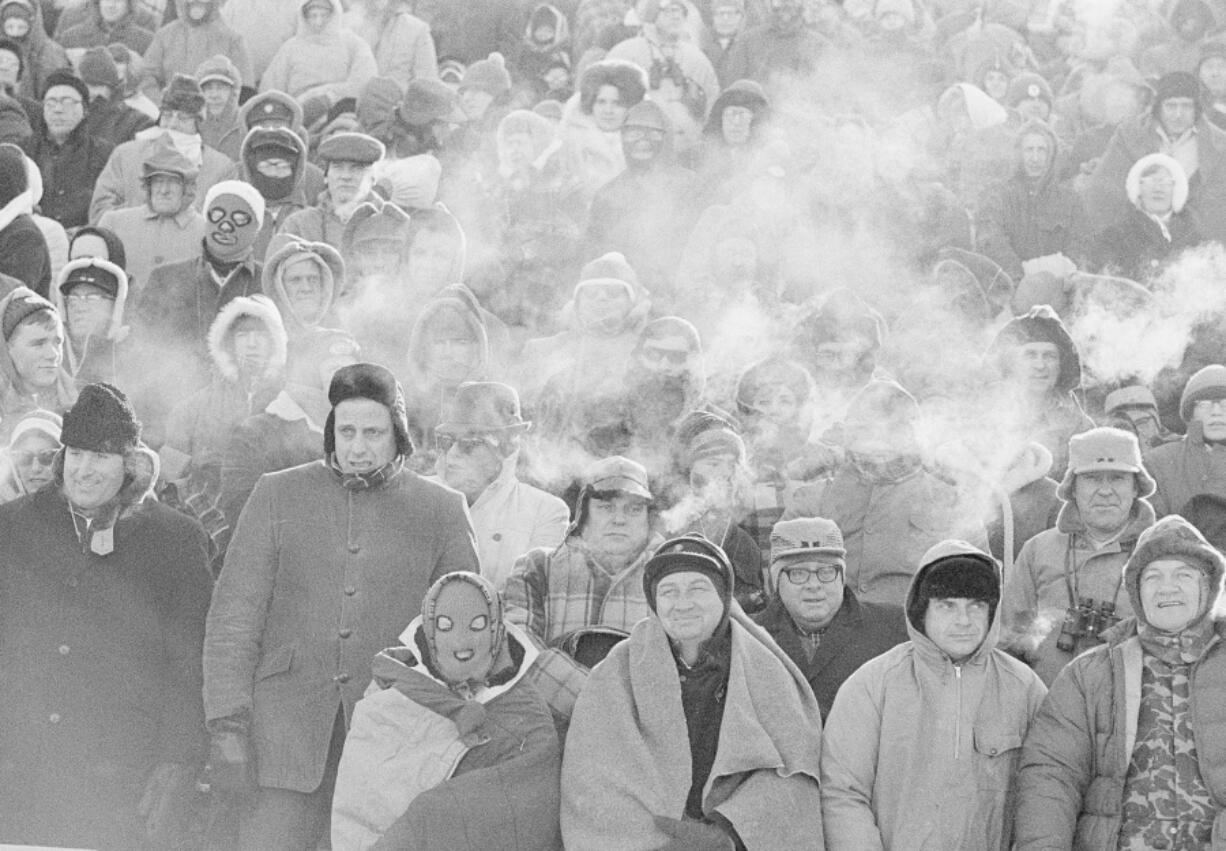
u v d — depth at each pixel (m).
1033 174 11.66
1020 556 7.33
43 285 10.56
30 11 12.44
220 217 9.60
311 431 8.20
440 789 6.07
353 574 6.75
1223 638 6.05
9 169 10.65
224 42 12.72
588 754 6.10
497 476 7.57
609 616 6.70
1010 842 6.14
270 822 6.57
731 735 6.06
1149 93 12.24
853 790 6.13
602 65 11.58
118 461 6.88
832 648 6.77
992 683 6.20
